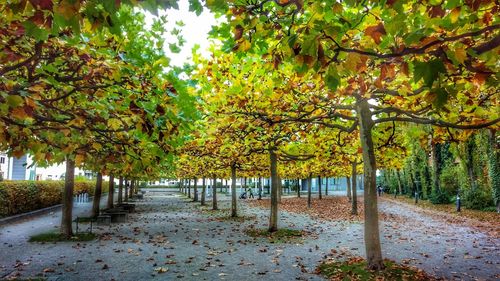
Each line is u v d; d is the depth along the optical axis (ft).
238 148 44.68
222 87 25.67
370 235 27.32
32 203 71.51
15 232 48.49
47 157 17.19
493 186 79.56
